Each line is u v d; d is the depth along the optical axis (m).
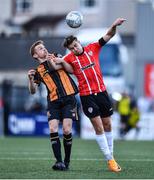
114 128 61.31
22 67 90.50
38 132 62.34
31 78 26.53
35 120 62.44
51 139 25.98
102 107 26.14
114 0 111.69
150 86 82.50
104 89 26.14
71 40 25.86
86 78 25.92
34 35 89.69
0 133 63.12
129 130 60.84
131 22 110.62
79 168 27.28
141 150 42.12
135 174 24.67
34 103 65.88
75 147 44.91
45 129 62.25
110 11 112.25
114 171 25.66
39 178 23.23
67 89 26.16
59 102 26.12
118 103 61.06
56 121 26.00
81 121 60.94
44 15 112.19
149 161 31.48
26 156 34.84
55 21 109.81
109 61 81.88
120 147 45.72
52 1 116.31
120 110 60.28
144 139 60.72
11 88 67.50
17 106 66.88
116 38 83.12
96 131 25.98
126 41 97.94
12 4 116.25
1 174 24.52
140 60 85.31
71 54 26.09
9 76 91.06
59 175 24.17
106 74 81.06
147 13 86.44
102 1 112.62
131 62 95.31
